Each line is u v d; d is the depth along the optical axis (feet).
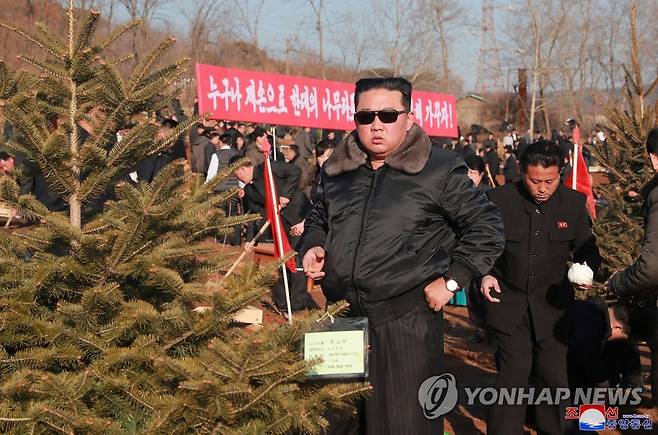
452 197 10.73
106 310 10.16
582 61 136.46
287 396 9.89
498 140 120.88
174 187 10.96
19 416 9.08
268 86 29.78
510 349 14.35
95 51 10.86
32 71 11.38
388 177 10.89
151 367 9.95
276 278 10.94
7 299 10.03
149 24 64.08
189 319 10.11
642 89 22.24
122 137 10.70
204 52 89.51
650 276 11.71
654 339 15.46
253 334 10.11
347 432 11.44
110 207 10.85
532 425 17.43
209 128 47.52
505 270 14.38
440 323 11.21
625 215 20.13
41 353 9.70
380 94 10.69
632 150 21.31
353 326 10.66
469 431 17.29
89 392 9.86
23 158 11.34
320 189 11.71
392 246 10.66
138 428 9.68
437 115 44.55
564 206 14.19
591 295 18.94
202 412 9.55
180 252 10.26
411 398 10.80
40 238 10.44
